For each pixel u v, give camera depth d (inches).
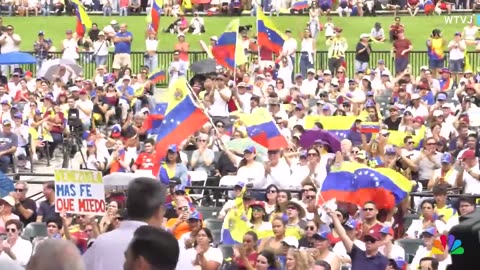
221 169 2491.4
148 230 737.0
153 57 4311.0
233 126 2760.8
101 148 2701.8
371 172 1943.9
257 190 2119.8
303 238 1793.8
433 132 2829.7
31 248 1813.5
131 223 857.5
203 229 1633.9
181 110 2320.4
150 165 2422.5
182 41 4163.4
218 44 3385.8
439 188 1909.4
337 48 4325.8
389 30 4965.6
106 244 845.8
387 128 2891.2
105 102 3361.2
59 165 3095.5
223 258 1770.4
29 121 3097.9
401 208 2001.7
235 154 2516.0
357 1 5378.9
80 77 3695.9
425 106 3184.1
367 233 1654.8
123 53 4288.9
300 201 2020.2
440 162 2425.0
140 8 5497.1
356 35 5157.5
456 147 2741.1
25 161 2992.1
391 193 1942.7
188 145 2593.5
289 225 1813.5
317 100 3444.9
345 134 2815.0
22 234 1995.6
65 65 3720.5
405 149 2581.2
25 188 2129.7
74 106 3233.3
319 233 1627.7
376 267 1549.0
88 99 3272.6
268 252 1561.3
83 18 4421.8
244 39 4303.6
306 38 4284.0
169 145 2320.4
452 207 1964.8
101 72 3841.0
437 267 1562.5
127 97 3467.0
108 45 4411.9
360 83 3636.8
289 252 1505.9
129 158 2637.8
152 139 2470.5
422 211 1936.5
